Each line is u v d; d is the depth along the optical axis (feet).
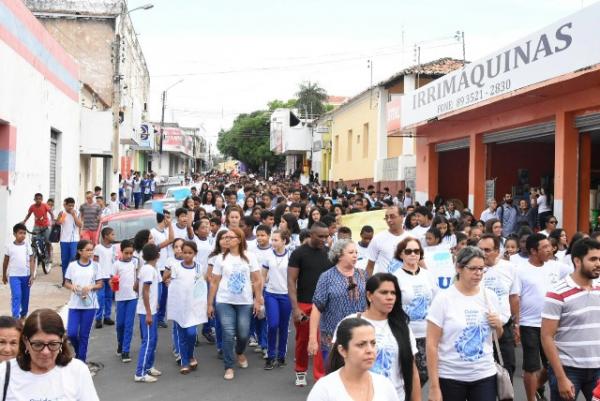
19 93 56.13
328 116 152.46
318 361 22.61
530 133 55.36
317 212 40.40
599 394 15.66
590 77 39.93
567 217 48.14
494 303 18.25
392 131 79.25
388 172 101.04
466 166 82.02
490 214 57.00
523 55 45.91
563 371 18.51
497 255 24.13
